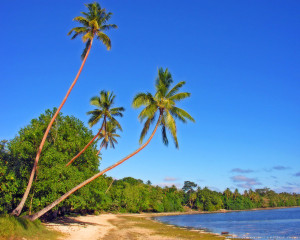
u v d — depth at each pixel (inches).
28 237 745.6
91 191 1574.8
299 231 1518.2
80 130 1521.9
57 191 1101.7
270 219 2714.1
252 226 1891.0
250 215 3754.9
